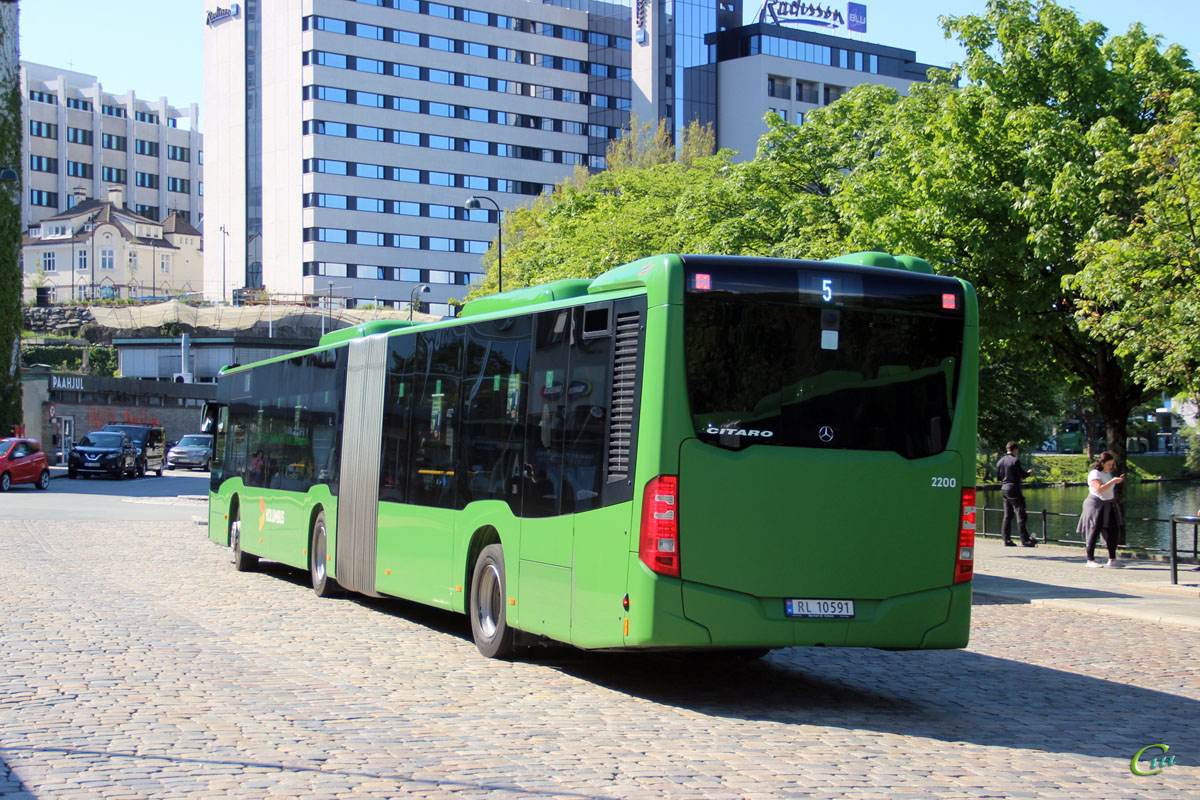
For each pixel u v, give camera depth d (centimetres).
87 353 9994
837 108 3528
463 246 12850
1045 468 8175
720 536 884
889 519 927
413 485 1300
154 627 1242
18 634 1164
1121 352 1881
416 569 1279
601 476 931
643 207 4419
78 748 716
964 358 962
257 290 11431
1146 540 3553
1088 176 2248
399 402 1362
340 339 1602
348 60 12181
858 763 734
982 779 701
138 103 18750
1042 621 1509
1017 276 2414
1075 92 2444
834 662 1185
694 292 891
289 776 659
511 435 1089
